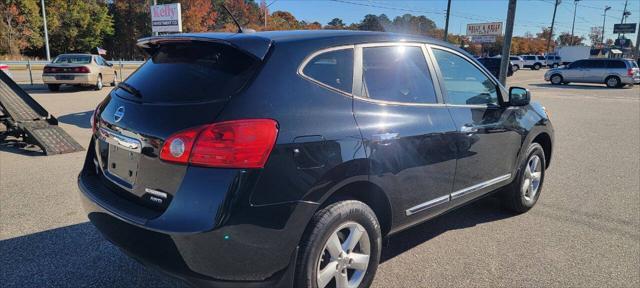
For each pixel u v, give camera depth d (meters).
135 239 2.39
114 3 73.56
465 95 3.71
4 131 7.76
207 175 2.21
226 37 2.61
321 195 2.49
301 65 2.57
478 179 3.81
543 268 3.51
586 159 7.37
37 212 4.46
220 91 2.38
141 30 74.12
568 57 58.47
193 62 2.67
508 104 4.12
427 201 3.29
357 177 2.66
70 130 9.25
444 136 3.31
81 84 17.66
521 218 4.60
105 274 3.31
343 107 2.67
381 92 2.97
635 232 4.24
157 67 2.84
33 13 55.47
